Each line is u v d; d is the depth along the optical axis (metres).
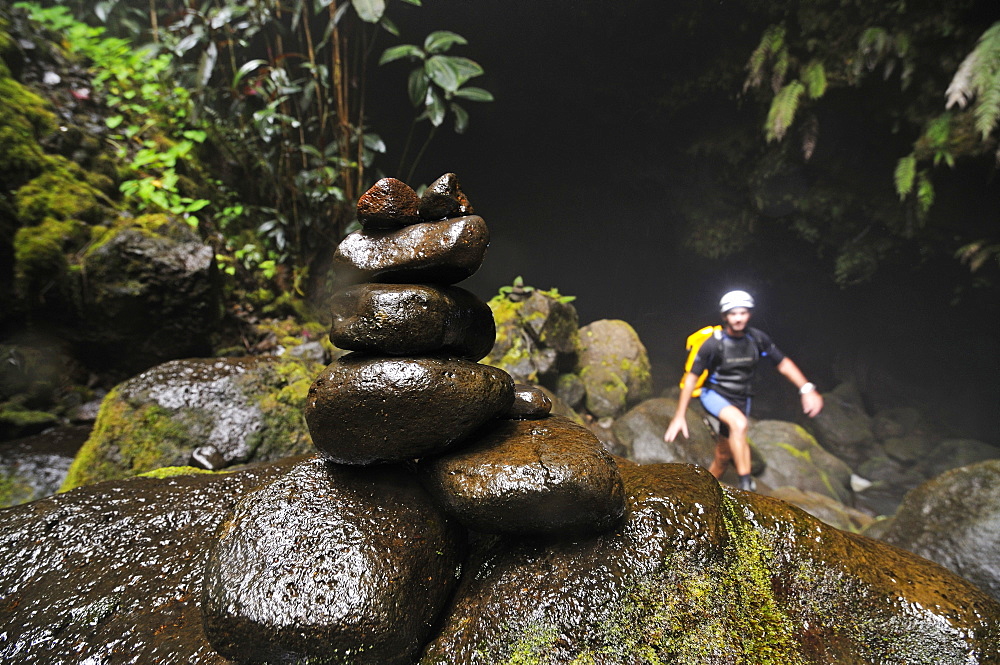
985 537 2.95
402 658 1.33
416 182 11.86
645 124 9.69
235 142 6.15
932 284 7.96
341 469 1.62
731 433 4.62
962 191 6.13
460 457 1.55
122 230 3.93
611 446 5.98
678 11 7.38
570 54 8.96
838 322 10.06
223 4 6.31
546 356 5.99
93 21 6.40
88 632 1.54
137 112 5.41
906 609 1.46
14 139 3.93
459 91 4.75
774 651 1.38
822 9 5.85
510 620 1.41
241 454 2.97
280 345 4.80
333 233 6.21
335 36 5.42
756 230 9.45
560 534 1.52
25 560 1.77
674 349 11.57
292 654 1.27
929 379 8.64
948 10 5.04
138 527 1.92
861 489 6.54
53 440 3.39
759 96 7.43
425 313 1.49
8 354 3.49
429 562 1.47
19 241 3.63
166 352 4.11
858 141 6.85
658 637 1.39
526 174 12.38
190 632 1.53
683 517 1.57
